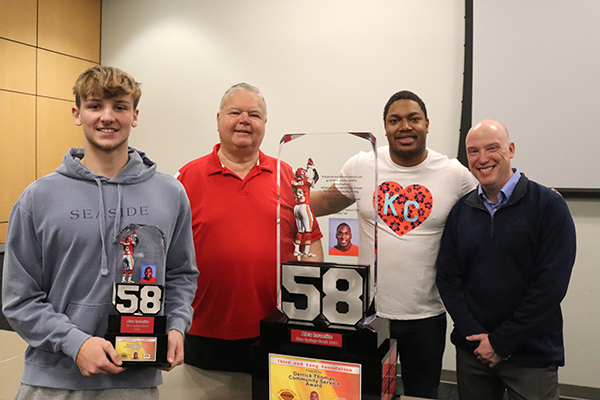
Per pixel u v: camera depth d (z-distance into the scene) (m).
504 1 2.89
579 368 2.89
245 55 3.68
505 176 1.69
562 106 2.81
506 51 2.91
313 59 3.48
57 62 3.80
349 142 1.13
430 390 1.89
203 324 1.67
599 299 2.84
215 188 1.71
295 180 1.17
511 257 1.65
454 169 1.89
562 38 2.79
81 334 1.05
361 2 3.34
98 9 4.15
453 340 1.78
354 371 1.04
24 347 1.68
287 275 1.14
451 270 1.78
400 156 1.86
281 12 3.56
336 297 1.10
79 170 1.16
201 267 1.68
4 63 3.41
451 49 3.12
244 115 1.66
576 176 2.81
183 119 3.90
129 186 1.21
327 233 1.15
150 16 3.99
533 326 1.55
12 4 3.45
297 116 3.54
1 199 3.43
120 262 1.11
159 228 1.18
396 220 1.87
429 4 3.16
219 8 3.75
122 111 1.16
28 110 3.60
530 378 1.62
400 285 1.85
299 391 1.09
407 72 3.24
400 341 1.88
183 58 3.88
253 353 1.13
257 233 1.67
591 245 2.84
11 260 1.10
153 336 1.06
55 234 1.11
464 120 3.03
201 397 1.32
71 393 1.11
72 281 1.12
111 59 4.16
